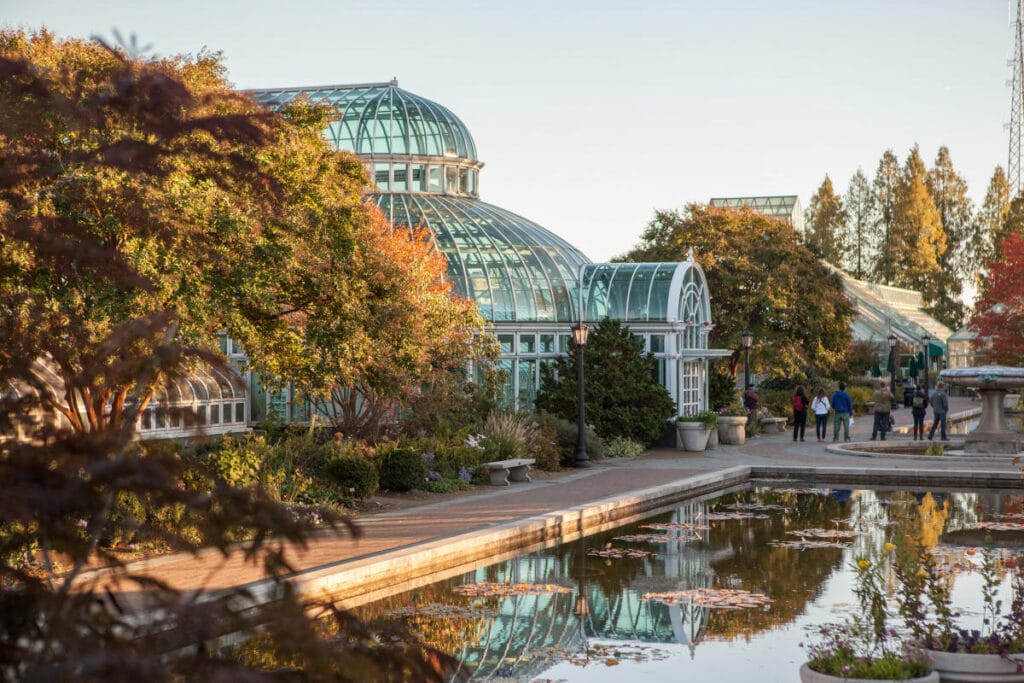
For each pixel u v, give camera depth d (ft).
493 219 121.39
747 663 34.35
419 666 11.64
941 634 32.22
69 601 10.66
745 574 48.88
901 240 338.95
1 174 16.02
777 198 336.49
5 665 10.05
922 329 267.59
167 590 10.78
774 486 87.15
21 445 11.64
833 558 52.95
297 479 62.85
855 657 30.58
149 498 11.54
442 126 130.62
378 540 51.39
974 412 181.27
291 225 48.19
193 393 76.23
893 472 88.28
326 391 60.54
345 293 52.01
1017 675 30.30
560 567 50.44
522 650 35.83
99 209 34.45
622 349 107.86
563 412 104.01
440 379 86.63
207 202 42.09
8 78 16.08
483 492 73.56
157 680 9.21
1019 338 148.05
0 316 15.64
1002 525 63.41
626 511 68.69
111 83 15.85
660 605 42.65
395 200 122.31
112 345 12.07
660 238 158.92
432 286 89.76
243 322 49.06
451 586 45.73
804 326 149.48
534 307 112.88
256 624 10.52
